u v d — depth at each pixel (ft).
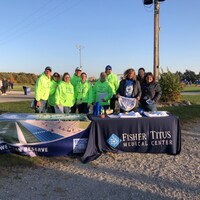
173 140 21.90
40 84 25.90
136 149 21.68
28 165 18.92
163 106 53.42
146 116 21.83
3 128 20.48
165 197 14.58
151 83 25.61
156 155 21.67
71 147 20.93
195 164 19.80
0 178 16.55
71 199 14.20
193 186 15.99
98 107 23.44
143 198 14.43
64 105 26.07
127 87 24.09
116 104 31.32
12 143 20.45
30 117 22.08
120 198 14.40
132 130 21.34
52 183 16.12
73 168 18.66
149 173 17.95
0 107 51.85
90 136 20.74
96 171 18.17
